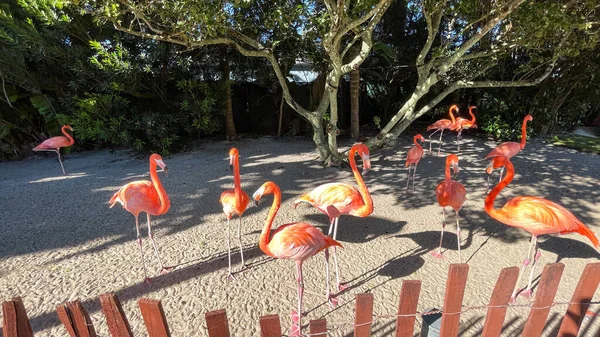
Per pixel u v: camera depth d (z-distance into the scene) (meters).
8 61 7.09
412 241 3.67
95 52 7.27
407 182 5.36
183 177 6.14
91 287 2.95
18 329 1.30
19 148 8.40
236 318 2.57
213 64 8.40
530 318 1.57
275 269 3.20
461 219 4.19
